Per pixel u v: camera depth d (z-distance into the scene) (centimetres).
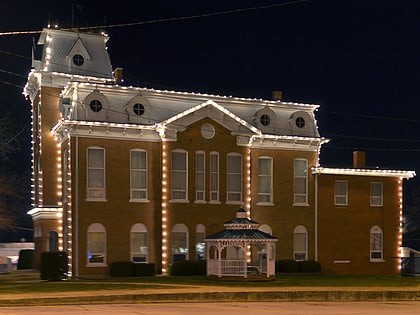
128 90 3997
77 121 3716
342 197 4481
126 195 3828
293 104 4547
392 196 4628
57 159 4169
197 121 3978
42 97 4203
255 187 4209
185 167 3931
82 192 3722
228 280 3356
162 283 3133
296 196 4356
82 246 3688
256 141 4228
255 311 1995
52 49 4359
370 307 2206
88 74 4381
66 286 2859
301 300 2562
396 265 4572
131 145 3869
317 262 4253
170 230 3838
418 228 6938
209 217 3962
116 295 2367
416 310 2078
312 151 4438
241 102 4384
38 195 4312
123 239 3791
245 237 3406
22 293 2494
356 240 4472
